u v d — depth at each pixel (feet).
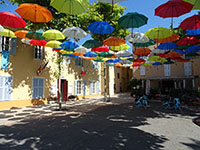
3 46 32.65
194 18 15.64
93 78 63.93
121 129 17.76
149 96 53.72
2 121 21.84
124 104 41.27
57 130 17.39
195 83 53.21
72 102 45.57
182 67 57.00
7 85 32.78
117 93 87.61
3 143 13.51
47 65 42.57
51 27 32.40
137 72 68.85
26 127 18.72
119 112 29.35
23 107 35.19
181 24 16.89
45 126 19.15
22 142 13.71
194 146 12.85
